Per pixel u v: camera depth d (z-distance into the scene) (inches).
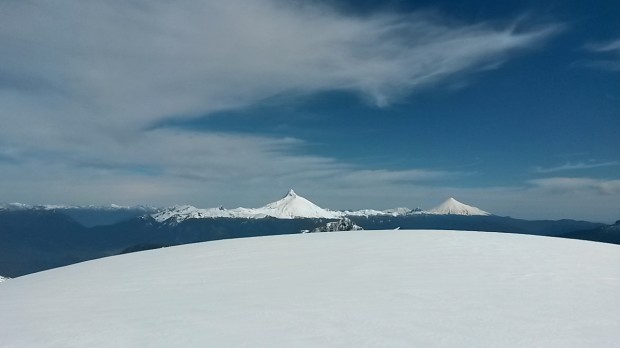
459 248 531.5
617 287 333.1
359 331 240.7
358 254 508.7
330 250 548.7
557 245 557.0
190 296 341.4
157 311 300.4
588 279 361.1
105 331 263.6
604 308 275.4
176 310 299.9
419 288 334.6
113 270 511.5
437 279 364.8
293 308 290.5
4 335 269.7
